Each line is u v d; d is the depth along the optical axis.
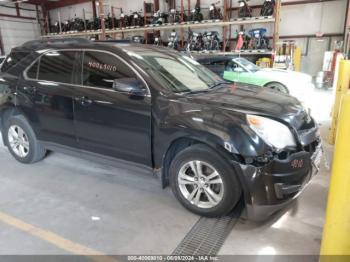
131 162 2.91
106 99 2.87
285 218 2.58
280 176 2.27
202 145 2.45
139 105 2.68
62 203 2.85
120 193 3.04
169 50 3.63
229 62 8.10
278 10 9.57
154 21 11.99
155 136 2.64
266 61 10.04
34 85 3.41
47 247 2.21
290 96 3.16
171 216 2.61
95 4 15.20
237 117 2.33
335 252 1.67
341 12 10.66
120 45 3.09
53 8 16.77
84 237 2.33
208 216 2.55
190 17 11.30
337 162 1.53
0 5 15.26
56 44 3.40
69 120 3.20
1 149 4.45
